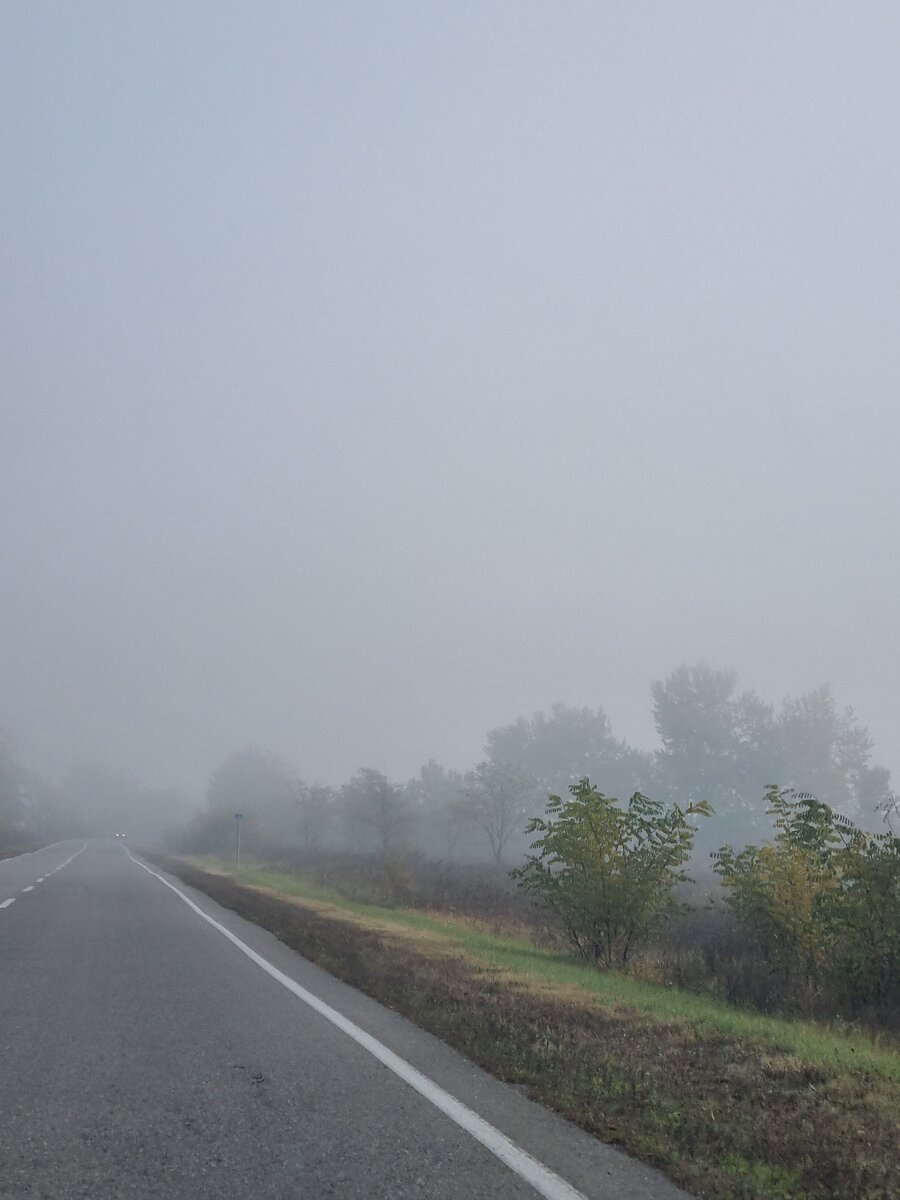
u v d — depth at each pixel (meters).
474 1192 4.95
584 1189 5.04
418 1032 9.09
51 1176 5.04
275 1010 10.01
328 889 35.94
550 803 18.02
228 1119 6.08
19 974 12.00
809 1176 5.34
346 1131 5.90
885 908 12.91
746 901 14.84
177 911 22.23
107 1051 7.89
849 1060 8.48
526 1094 6.93
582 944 18.36
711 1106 6.60
